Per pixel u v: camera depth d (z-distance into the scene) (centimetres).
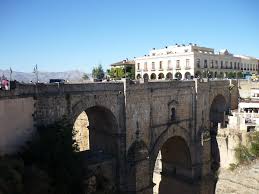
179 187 5256
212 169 5562
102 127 3866
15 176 2214
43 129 2870
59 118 3036
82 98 3231
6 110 2609
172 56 10375
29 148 2680
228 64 11419
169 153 5412
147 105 4053
